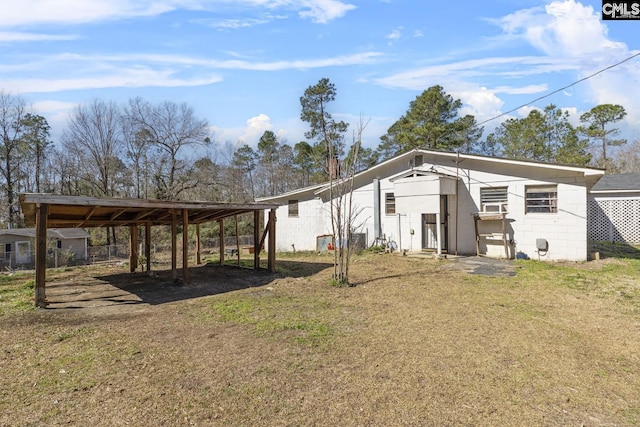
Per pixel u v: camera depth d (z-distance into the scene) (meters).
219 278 9.45
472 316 5.46
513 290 7.18
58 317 5.76
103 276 10.34
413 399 3.03
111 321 5.50
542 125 29.38
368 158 35.09
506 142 32.03
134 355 4.07
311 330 4.88
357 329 4.91
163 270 11.57
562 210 10.48
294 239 17.48
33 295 7.46
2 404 3.01
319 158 27.55
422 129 25.67
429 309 5.89
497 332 4.73
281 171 37.91
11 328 5.17
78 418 2.79
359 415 2.79
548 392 3.15
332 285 7.95
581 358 3.89
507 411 2.84
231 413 2.84
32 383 3.39
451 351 4.09
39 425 2.70
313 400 3.03
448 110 26.84
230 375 3.52
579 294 6.75
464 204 12.20
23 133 29.33
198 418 2.77
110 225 11.05
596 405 2.94
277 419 2.75
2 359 4.00
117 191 29.38
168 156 27.86
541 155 29.80
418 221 13.22
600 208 15.98
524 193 11.10
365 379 3.41
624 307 5.86
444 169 12.62
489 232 11.73
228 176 34.41
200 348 4.27
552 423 2.68
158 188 28.05
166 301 6.86
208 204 8.68
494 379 3.40
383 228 14.14
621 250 12.73
